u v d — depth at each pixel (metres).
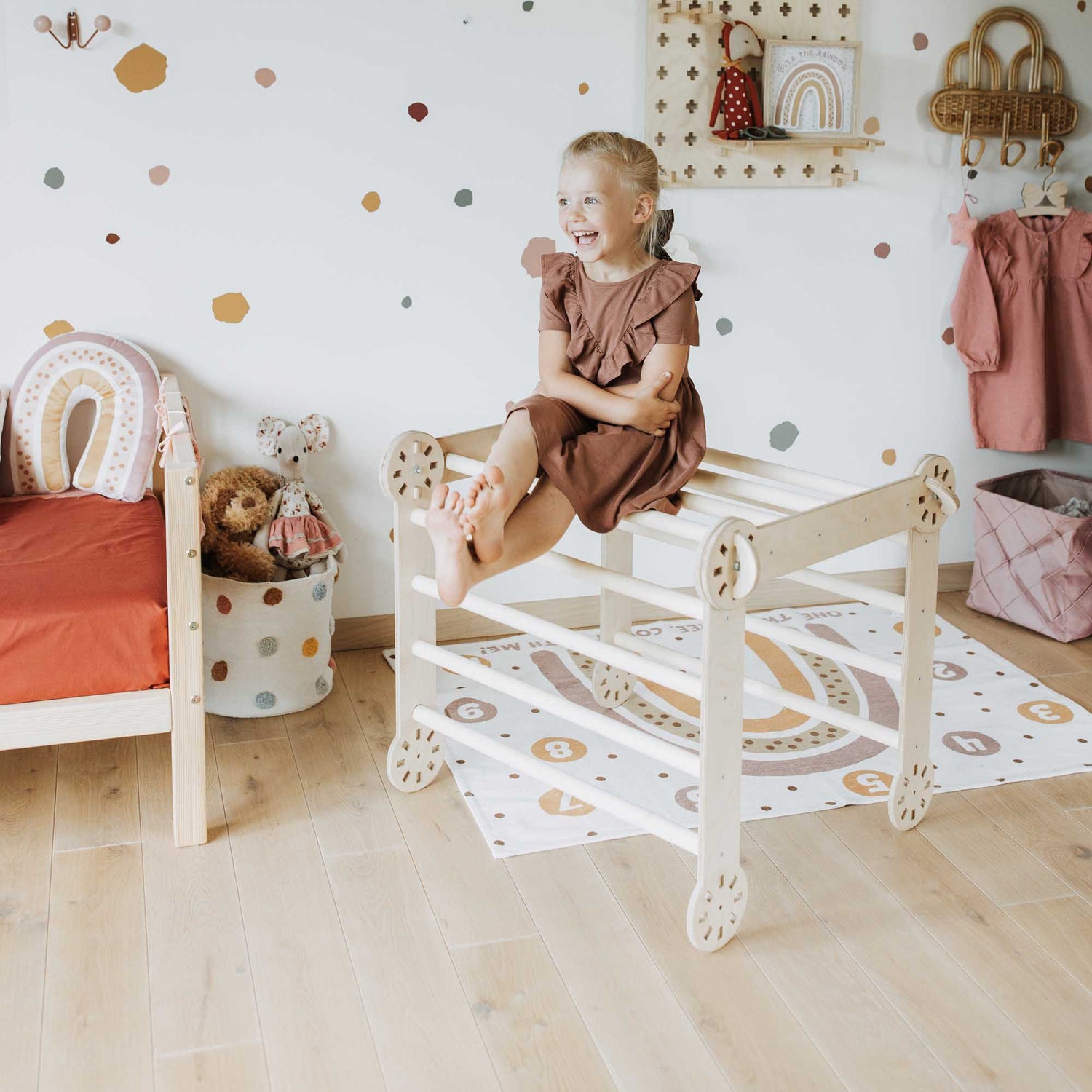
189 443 1.97
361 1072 1.53
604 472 1.88
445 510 1.67
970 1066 1.54
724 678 1.68
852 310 3.02
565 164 1.89
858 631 3.01
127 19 2.44
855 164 2.92
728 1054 1.56
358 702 2.62
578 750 2.38
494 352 2.83
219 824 2.10
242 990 1.67
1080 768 2.31
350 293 2.70
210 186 2.56
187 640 1.93
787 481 2.09
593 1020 1.63
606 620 2.50
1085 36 3.02
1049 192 3.02
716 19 2.75
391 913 1.86
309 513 2.57
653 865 2.00
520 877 1.96
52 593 1.93
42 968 1.71
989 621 3.09
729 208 2.87
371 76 2.60
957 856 2.03
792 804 2.19
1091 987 1.69
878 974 1.72
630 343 1.92
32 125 2.44
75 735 1.93
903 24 2.88
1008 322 3.06
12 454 2.48
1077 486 3.13
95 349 2.50
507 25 2.65
